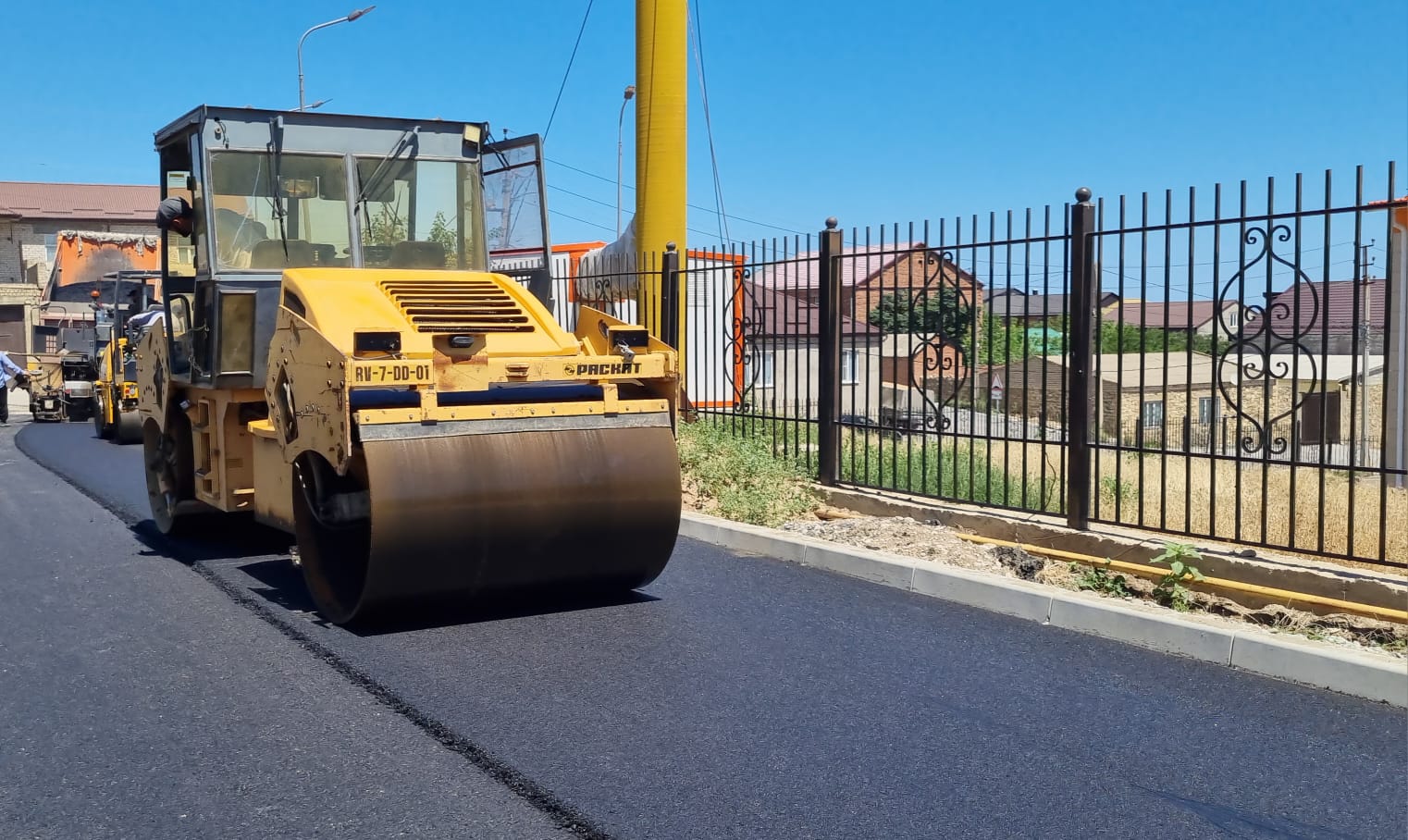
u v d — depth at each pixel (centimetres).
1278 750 482
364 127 818
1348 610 637
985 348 1072
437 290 720
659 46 1327
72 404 2467
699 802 428
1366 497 1012
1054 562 785
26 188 5484
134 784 449
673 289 1167
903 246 1028
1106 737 495
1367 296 856
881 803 429
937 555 792
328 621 680
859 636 642
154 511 984
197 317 819
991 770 460
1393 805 431
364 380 606
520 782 447
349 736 495
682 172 1351
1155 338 1375
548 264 816
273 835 405
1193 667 589
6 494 1242
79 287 2919
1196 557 702
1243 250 693
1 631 667
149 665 598
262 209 788
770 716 517
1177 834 407
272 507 737
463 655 609
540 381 662
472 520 634
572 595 725
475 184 851
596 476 670
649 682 564
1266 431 689
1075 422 793
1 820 419
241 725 510
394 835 404
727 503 968
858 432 1237
